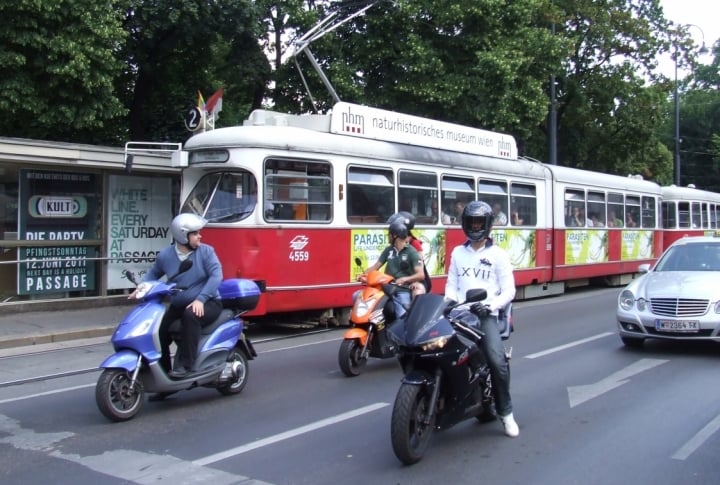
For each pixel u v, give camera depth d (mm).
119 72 17156
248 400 7238
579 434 5984
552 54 22609
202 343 6961
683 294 9305
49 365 9320
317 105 22500
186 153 11570
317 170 11758
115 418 6375
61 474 5074
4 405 7145
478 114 20953
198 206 11547
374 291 8406
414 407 5152
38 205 13734
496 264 5789
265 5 21344
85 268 14484
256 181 11000
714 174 58094
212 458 5398
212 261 6898
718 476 4973
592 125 35500
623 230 21266
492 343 5641
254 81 22297
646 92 33219
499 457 5395
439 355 5051
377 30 21281
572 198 18797
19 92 15312
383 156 12922
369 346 8438
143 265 15281
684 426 6207
